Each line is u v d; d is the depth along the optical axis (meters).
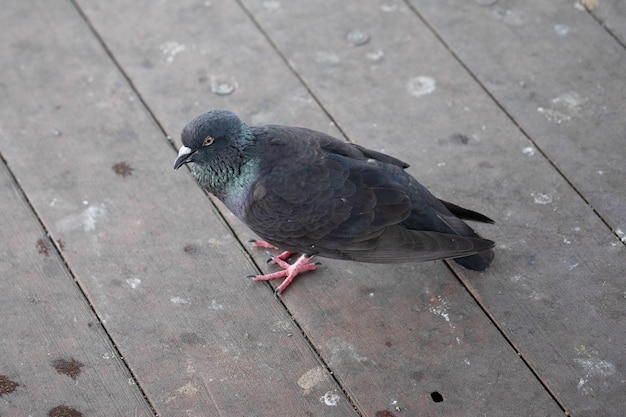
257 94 2.01
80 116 2.00
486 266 1.84
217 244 1.89
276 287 1.86
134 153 1.96
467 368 1.79
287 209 1.80
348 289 1.85
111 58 2.05
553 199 1.90
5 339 1.82
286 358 1.81
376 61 2.04
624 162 1.93
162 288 1.85
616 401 1.76
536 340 1.80
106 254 1.88
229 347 1.81
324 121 1.99
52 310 1.84
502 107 1.99
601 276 1.84
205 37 2.07
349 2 2.10
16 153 1.96
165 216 1.91
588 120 1.97
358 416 1.77
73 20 2.09
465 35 2.06
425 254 1.78
